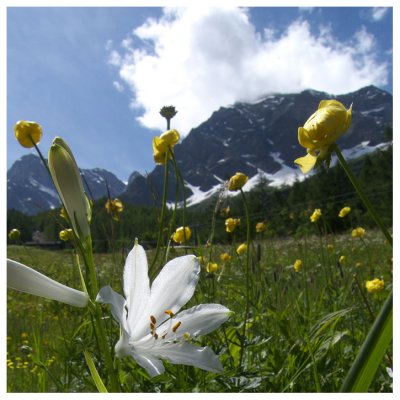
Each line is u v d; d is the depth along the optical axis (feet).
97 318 0.84
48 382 2.22
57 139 0.92
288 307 2.47
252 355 1.88
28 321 3.61
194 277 0.97
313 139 0.92
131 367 1.69
